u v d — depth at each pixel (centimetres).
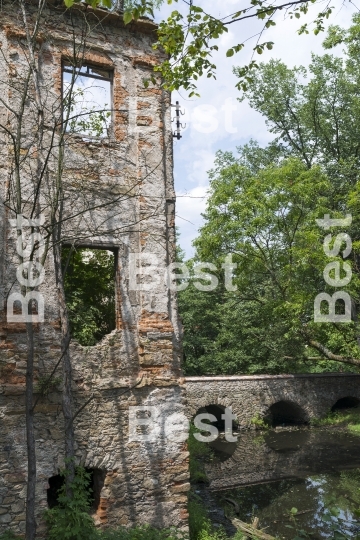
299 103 2491
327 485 1631
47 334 871
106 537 796
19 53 920
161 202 1009
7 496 805
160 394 947
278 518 1320
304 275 1814
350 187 2106
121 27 1023
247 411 2495
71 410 781
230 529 1159
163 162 1031
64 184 917
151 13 596
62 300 777
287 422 2741
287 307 1752
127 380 924
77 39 974
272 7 611
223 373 2961
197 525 998
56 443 848
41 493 823
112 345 923
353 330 1778
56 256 786
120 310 947
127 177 986
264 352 2845
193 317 3028
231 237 1941
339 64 2348
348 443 2269
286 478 1738
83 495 782
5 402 825
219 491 1586
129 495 895
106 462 884
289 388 2625
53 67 945
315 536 1184
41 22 938
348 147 2409
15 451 820
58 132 923
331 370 3228
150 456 923
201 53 754
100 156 967
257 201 1856
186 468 949
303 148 2547
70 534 745
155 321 966
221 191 1973
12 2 920
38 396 803
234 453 2139
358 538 569
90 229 917
